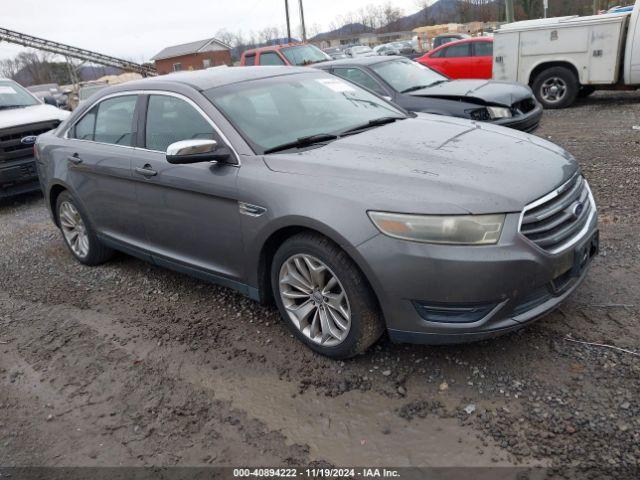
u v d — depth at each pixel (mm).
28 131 8094
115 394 3250
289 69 4555
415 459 2518
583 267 3115
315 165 3205
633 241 4348
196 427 2889
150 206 4102
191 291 4484
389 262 2773
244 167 3412
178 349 3639
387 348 3338
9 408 3246
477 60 13898
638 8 10344
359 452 2598
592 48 10969
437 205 2721
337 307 3117
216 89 3902
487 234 2680
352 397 2965
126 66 64375
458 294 2703
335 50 43625
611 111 10586
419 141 3494
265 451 2672
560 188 2990
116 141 4434
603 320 3340
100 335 3951
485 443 2543
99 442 2871
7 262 5719
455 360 3145
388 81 8297
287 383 3146
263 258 3434
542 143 3613
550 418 2635
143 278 4871
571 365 2977
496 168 3027
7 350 3906
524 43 11719
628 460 2352
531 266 2721
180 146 3328
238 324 3859
